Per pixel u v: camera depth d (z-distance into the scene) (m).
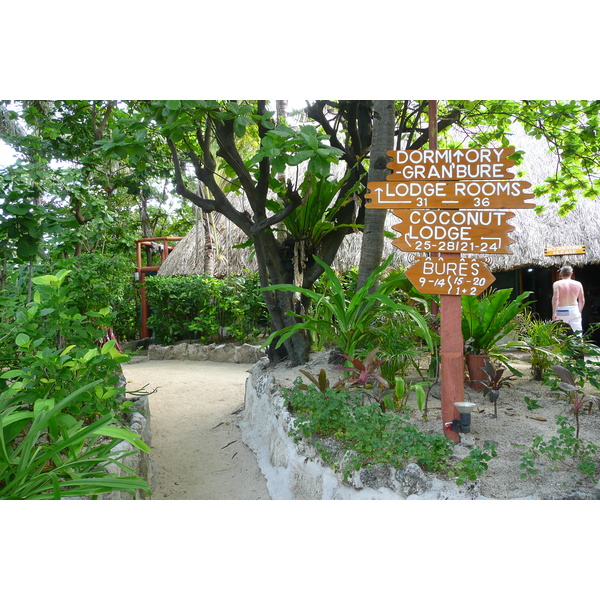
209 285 9.87
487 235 3.17
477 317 4.41
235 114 3.69
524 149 8.50
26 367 3.03
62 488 2.43
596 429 3.38
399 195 3.21
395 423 2.92
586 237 7.42
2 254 3.74
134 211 19.42
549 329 5.18
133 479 2.30
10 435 2.66
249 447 4.71
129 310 11.41
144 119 4.03
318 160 3.47
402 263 8.11
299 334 5.27
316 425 3.20
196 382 7.44
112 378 3.21
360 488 2.67
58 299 3.26
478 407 3.93
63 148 6.73
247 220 4.97
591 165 5.48
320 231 5.38
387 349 4.25
